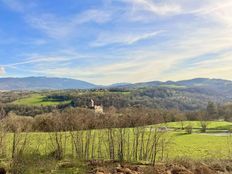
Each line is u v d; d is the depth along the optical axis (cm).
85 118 5041
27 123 5272
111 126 4441
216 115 12219
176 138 6456
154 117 6712
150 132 4672
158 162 3181
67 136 4100
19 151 3266
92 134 4553
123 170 2659
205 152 4631
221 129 9062
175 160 3231
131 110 7175
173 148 4934
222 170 2955
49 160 3038
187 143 5769
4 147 3484
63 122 4962
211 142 5994
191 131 7775
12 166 2773
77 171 2736
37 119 5500
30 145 3822
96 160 3256
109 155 3725
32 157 3050
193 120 10988
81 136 3972
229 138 6594
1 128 4094
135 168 2781
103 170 2684
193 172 2770
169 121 9112
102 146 4238
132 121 5034
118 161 3206
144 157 3688
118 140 3950
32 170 2725
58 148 3484
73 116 5259
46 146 3794
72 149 3681
